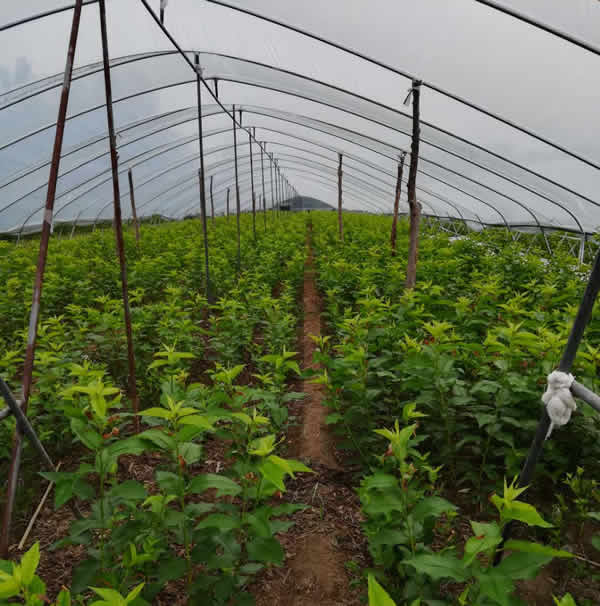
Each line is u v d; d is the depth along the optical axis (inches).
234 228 823.1
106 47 155.3
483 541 66.6
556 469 144.2
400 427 157.8
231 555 87.4
